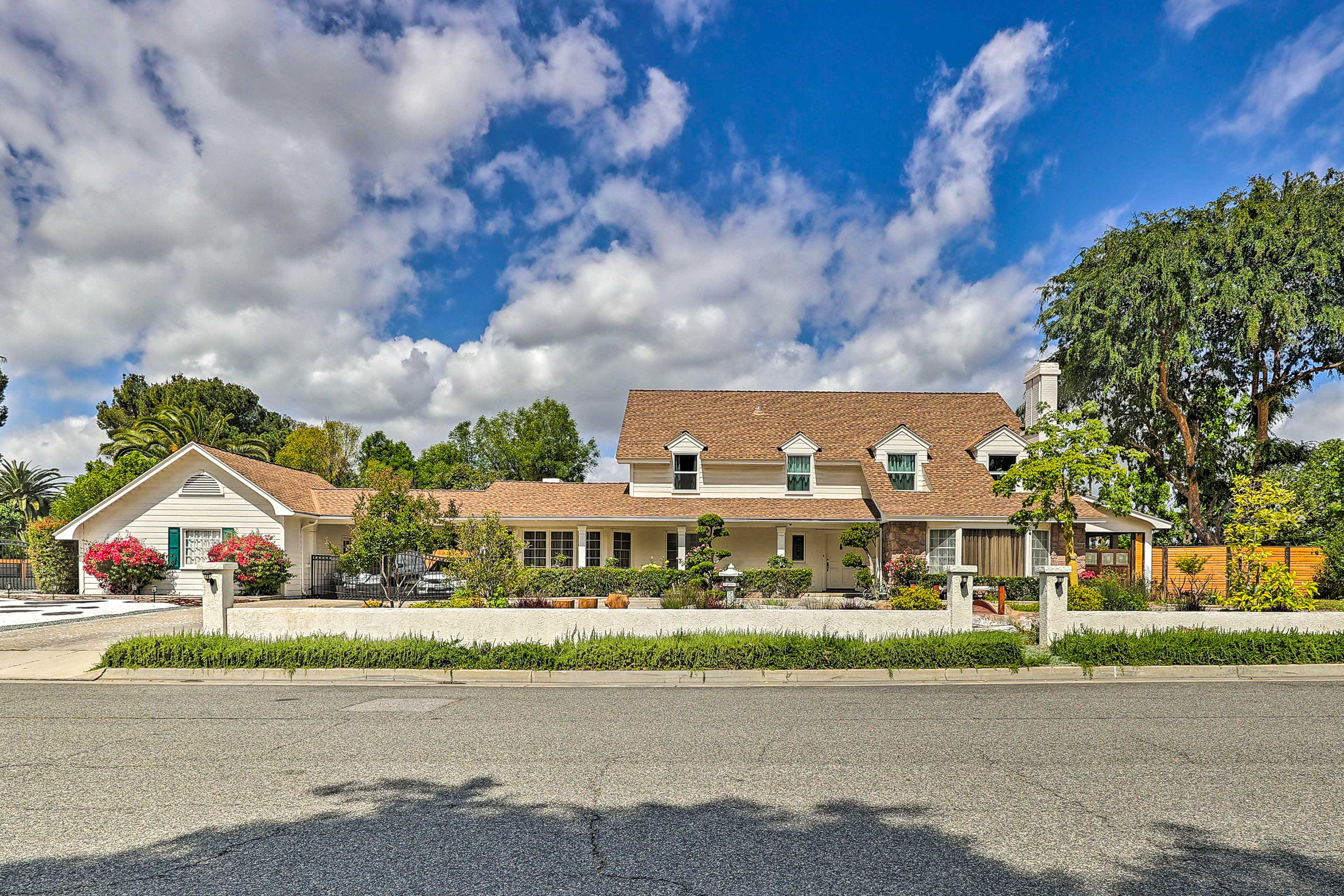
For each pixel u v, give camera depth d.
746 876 4.36
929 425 30.59
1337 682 11.54
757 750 7.30
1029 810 5.54
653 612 13.92
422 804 5.63
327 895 4.08
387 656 12.09
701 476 28.73
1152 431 33.03
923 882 4.28
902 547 24.95
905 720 8.73
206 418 48.94
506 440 60.53
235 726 8.39
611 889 4.18
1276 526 17.69
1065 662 12.43
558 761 6.86
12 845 4.81
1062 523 21.73
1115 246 30.78
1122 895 4.13
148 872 4.38
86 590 24.78
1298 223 27.28
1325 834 5.07
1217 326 29.33
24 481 46.56
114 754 7.12
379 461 56.50
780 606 20.41
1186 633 13.05
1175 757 7.07
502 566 17.69
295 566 25.31
